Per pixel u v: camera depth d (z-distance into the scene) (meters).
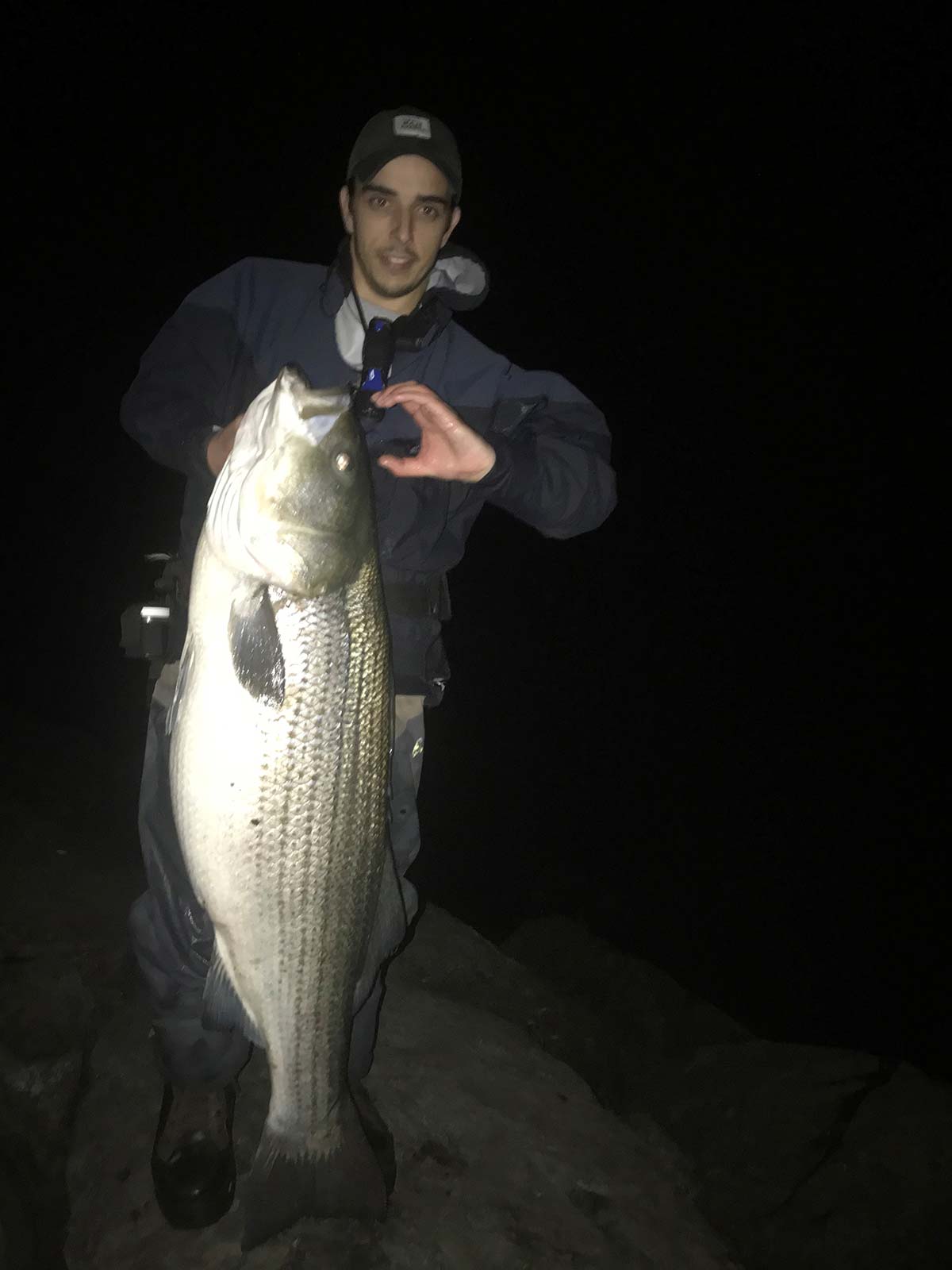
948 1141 3.61
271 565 2.06
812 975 7.53
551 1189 2.77
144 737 10.10
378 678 2.21
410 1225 2.53
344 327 2.54
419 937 4.31
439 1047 3.30
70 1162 2.74
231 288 2.55
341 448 2.10
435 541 2.52
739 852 9.30
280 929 2.15
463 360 2.63
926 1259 3.27
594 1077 4.03
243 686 2.05
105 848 4.53
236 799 2.08
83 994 3.40
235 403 2.49
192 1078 2.50
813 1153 3.64
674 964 7.57
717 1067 4.13
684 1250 2.70
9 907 3.85
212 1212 2.44
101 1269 2.39
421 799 9.86
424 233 2.46
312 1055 2.22
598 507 2.70
